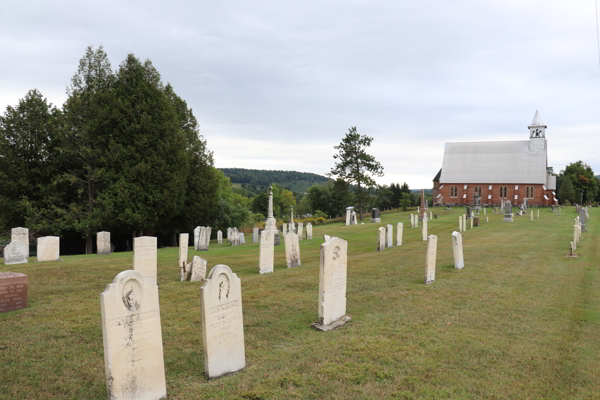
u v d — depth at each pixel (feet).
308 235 120.67
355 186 257.96
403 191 378.12
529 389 23.63
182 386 23.85
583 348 29.66
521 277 54.95
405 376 25.05
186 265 54.60
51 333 31.99
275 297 44.27
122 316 21.26
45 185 120.67
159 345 22.84
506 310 39.32
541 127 305.94
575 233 83.20
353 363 26.94
